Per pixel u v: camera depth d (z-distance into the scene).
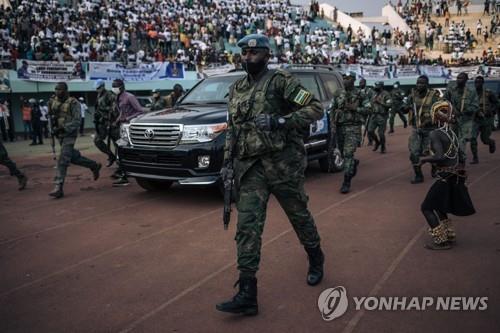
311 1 41.81
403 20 42.78
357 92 7.13
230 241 5.07
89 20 23.47
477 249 4.59
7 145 16.38
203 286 3.96
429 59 34.72
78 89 18.98
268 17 33.59
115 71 19.62
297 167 3.49
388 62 32.53
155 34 24.39
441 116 4.54
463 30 39.38
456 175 4.51
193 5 31.39
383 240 4.95
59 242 5.27
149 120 6.60
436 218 4.61
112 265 4.52
